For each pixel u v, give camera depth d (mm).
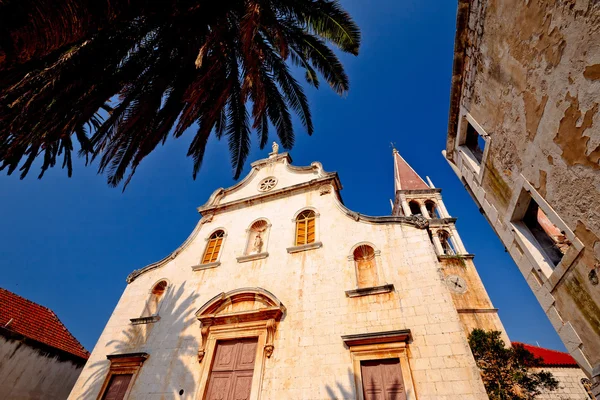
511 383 13086
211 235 14648
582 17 3891
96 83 6352
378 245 10703
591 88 3861
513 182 6223
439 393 7199
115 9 4379
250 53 7312
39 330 16250
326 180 13961
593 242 4180
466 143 8922
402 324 8594
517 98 5621
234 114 10602
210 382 9523
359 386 7871
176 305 12086
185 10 6590
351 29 8703
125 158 8367
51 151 9594
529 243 6148
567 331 5180
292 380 8555
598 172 3965
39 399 14625
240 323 10359
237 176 11242
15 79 4488
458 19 7059
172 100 8234
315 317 9625
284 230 12938
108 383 10664
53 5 3541
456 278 19016
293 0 8336
